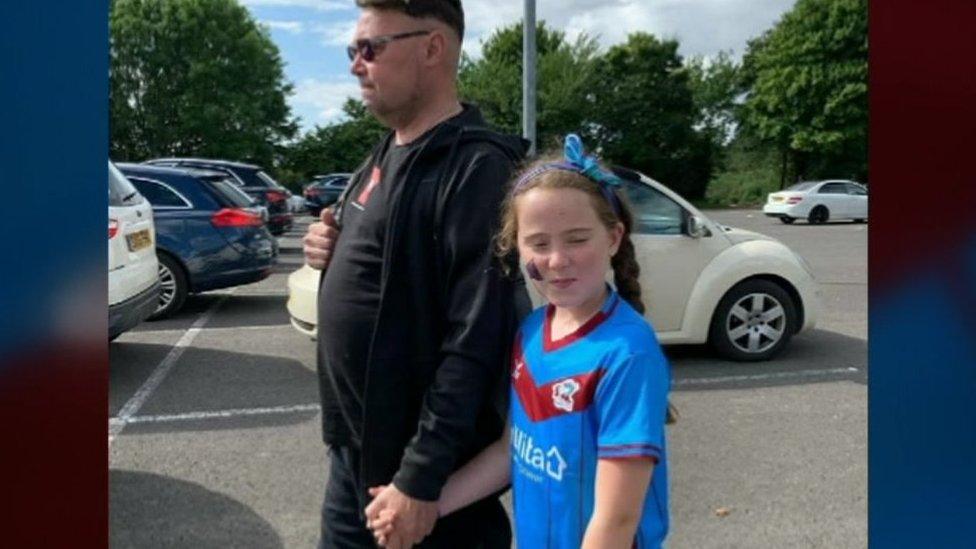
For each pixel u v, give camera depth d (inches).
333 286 73.9
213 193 358.9
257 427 205.5
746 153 2097.7
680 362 267.0
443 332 69.6
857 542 142.1
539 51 2262.6
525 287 69.4
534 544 63.2
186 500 161.6
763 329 269.0
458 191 67.6
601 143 2082.9
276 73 2356.1
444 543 74.3
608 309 63.0
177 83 2277.3
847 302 395.9
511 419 66.4
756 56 2017.7
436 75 72.5
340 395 74.2
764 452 185.8
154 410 220.2
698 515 153.6
